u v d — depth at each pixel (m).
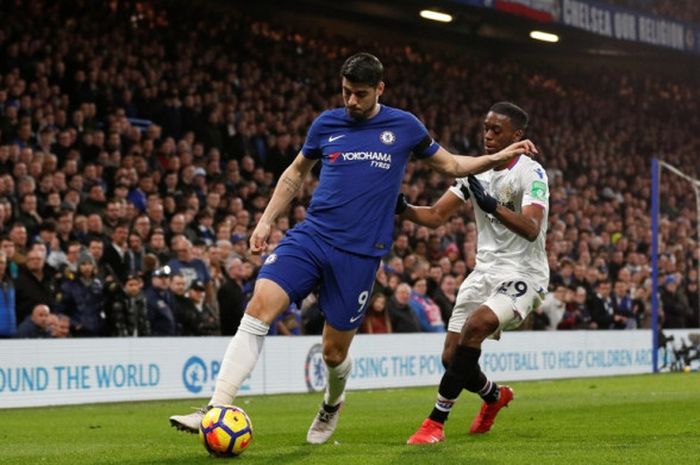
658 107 52.78
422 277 26.94
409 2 40.47
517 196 11.31
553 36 44.69
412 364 25.30
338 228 9.55
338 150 9.66
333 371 10.09
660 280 33.12
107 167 27.27
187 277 22.23
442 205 11.58
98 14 33.03
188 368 21.62
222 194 28.23
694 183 32.78
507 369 26.83
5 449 11.16
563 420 14.33
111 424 15.18
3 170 24.67
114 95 30.30
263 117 33.94
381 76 9.60
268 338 22.67
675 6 50.84
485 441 10.98
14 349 18.84
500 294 11.19
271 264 9.55
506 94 46.12
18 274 20.22
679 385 24.25
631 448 9.88
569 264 30.67
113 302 20.73
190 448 10.54
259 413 16.98
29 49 29.44
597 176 44.03
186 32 35.34
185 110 31.58
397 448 10.00
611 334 29.95
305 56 39.56
